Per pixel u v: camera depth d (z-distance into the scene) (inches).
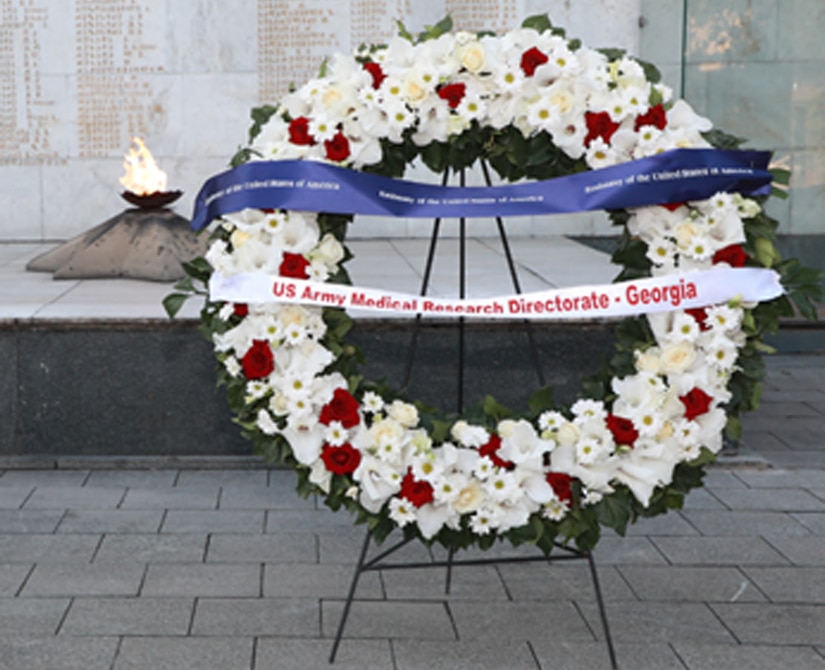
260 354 146.8
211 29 406.9
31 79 408.8
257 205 148.8
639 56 412.8
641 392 146.2
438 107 149.1
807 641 157.4
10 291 274.5
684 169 148.7
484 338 235.5
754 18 358.0
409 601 169.8
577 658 151.6
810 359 348.8
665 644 156.1
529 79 147.9
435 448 147.6
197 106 410.3
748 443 258.7
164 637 155.6
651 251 149.6
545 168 156.3
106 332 231.9
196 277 157.8
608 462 145.6
